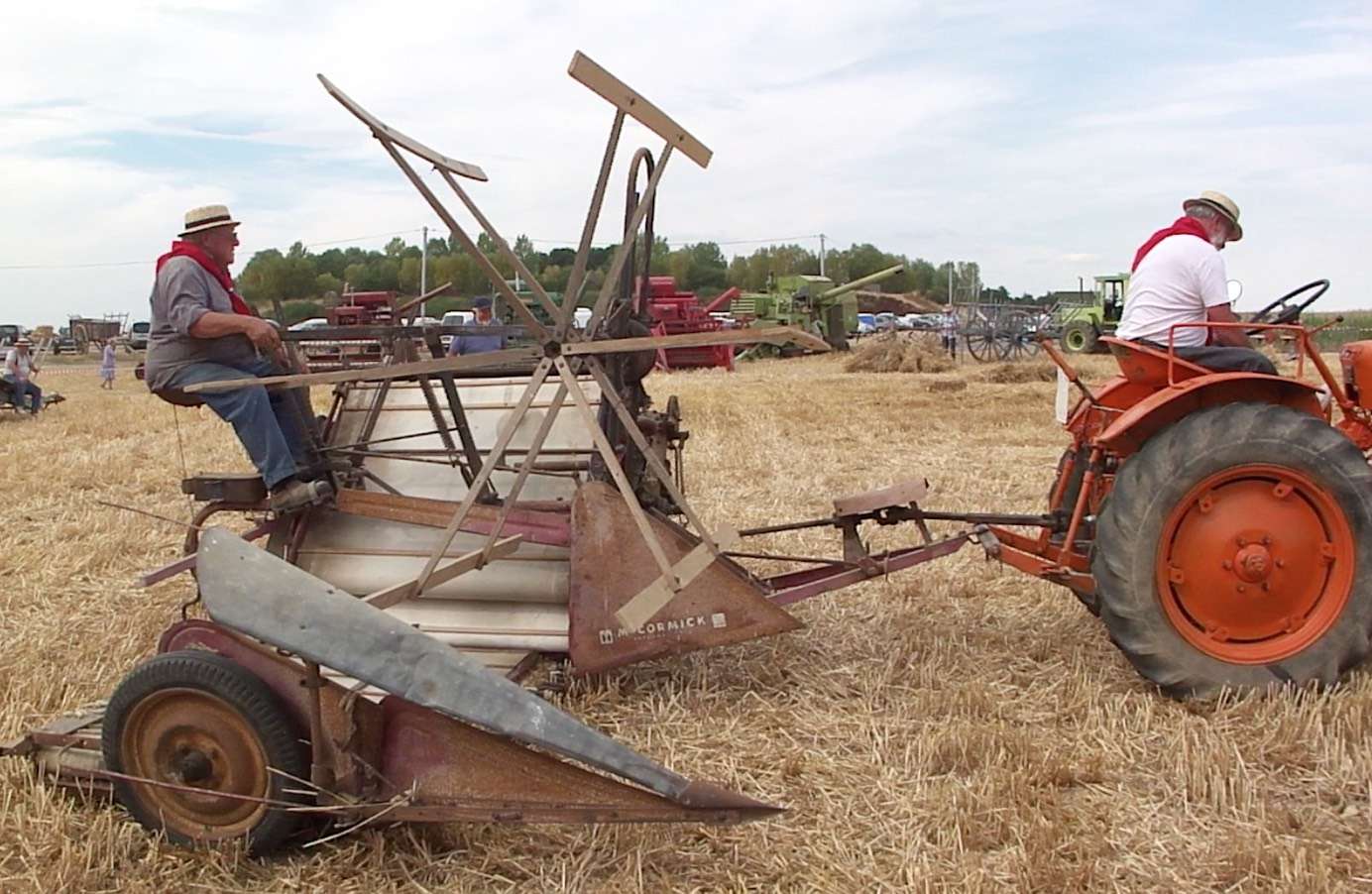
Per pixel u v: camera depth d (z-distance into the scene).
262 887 3.67
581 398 4.67
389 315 8.62
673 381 26.62
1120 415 5.50
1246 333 5.64
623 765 3.52
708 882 3.58
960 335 36.94
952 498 9.55
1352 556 4.92
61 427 17.89
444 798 3.70
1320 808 3.99
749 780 4.28
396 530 5.68
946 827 3.86
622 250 4.86
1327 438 4.91
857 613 6.30
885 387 23.39
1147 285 5.59
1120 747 4.46
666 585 4.71
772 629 5.01
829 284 40.75
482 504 5.52
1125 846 3.75
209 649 3.90
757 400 20.08
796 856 3.72
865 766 4.36
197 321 5.23
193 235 5.52
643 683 5.34
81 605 6.77
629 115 4.61
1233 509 4.96
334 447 6.00
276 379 4.87
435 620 5.43
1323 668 4.90
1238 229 5.75
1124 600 4.95
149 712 3.85
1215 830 3.84
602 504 5.03
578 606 5.02
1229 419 4.91
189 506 10.14
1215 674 4.90
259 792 3.79
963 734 4.46
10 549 8.18
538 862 3.70
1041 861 3.58
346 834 3.81
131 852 3.84
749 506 9.38
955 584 6.77
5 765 4.25
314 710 3.70
